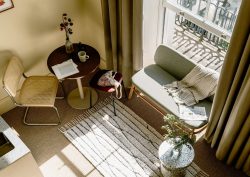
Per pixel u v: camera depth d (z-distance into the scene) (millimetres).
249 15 2305
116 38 3709
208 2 3195
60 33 3963
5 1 3242
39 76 3734
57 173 3357
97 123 3754
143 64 4062
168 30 3926
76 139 3615
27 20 3543
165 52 3549
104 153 3484
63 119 3820
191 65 3404
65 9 3828
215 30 3248
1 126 2963
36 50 3861
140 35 3449
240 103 2693
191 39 4297
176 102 3348
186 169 3170
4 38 3488
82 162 3434
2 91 3801
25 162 2850
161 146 3135
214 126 3225
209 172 3299
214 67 3992
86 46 3801
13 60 3441
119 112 3844
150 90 3467
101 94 4070
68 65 3594
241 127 2900
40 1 3521
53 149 3549
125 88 4137
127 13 3316
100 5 3703
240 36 2441
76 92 4105
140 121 3738
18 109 3951
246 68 2604
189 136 3090
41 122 3801
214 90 3234
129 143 3551
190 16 3387
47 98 3510
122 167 3367
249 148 2979
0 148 2867
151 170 3332
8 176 2832
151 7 3488
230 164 3322
